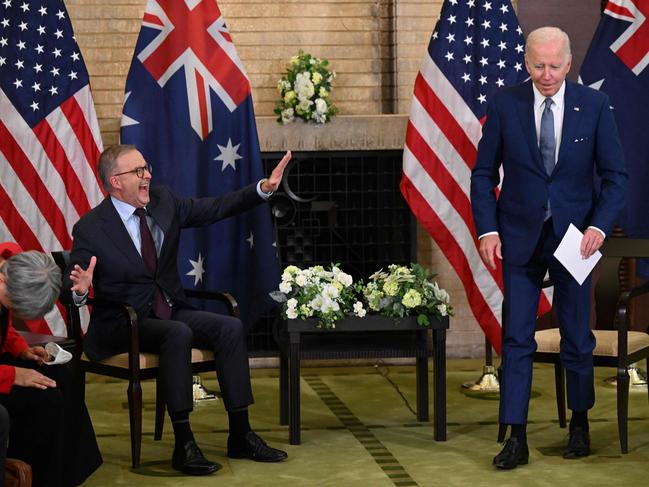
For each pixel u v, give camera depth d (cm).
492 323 661
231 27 753
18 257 372
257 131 683
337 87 765
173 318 508
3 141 654
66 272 497
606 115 475
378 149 728
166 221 515
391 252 747
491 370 661
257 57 756
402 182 670
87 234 504
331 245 741
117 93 748
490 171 489
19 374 385
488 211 483
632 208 669
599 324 619
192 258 639
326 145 720
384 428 557
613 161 473
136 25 747
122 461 492
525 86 483
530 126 475
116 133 747
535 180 475
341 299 520
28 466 367
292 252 741
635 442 522
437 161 666
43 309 371
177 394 471
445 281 759
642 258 643
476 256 664
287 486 450
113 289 502
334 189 743
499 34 669
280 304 603
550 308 662
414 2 750
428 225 666
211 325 496
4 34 657
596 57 673
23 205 655
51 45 662
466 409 602
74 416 414
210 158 645
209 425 566
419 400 570
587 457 494
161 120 641
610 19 671
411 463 486
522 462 481
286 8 757
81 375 507
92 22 744
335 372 720
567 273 481
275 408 609
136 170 504
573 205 474
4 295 369
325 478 462
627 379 501
